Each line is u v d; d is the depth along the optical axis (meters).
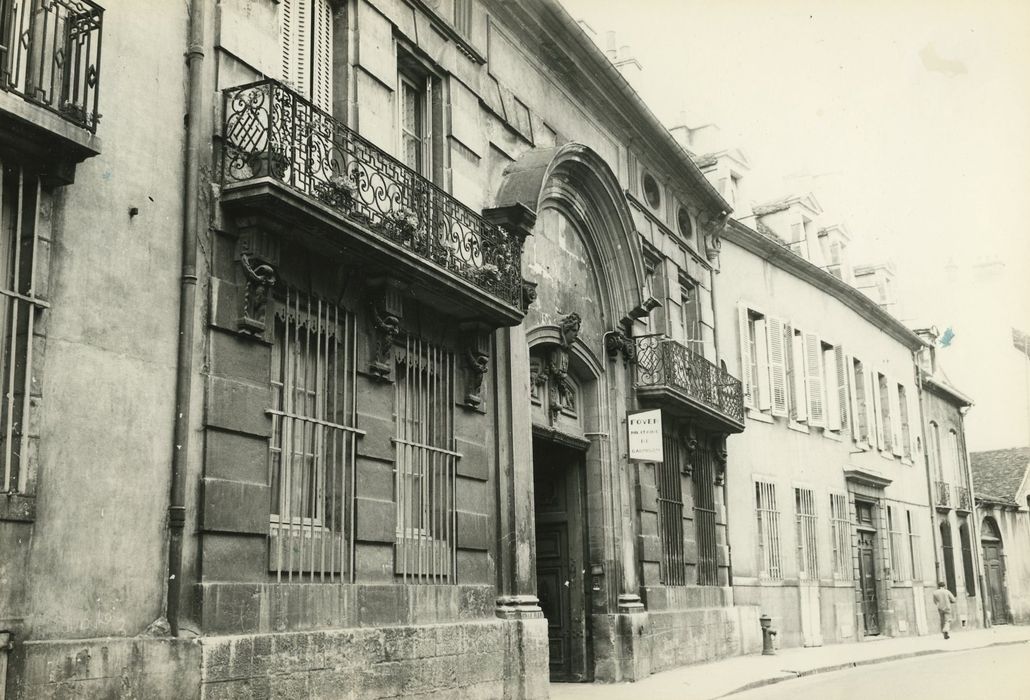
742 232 23.56
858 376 29.39
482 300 11.75
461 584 11.66
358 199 9.99
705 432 20.17
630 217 16.73
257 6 9.70
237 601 8.38
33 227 7.24
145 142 8.34
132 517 7.76
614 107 17.72
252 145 9.22
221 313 8.70
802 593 23.48
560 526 15.98
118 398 7.77
